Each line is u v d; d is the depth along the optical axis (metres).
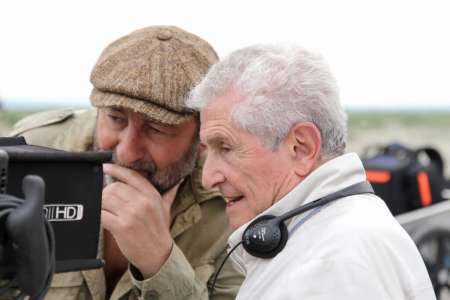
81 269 1.89
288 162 2.20
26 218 1.45
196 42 3.02
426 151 6.95
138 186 2.78
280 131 2.16
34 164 1.77
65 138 3.26
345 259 1.97
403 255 2.06
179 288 2.79
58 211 1.83
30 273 1.48
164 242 2.78
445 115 57.47
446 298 6.47
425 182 6.43
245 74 2.17
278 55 2.20
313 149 2.19
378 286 1.94
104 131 2.89
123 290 2.91
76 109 3.43
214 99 2.22
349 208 2.13
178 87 2.77
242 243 2.23
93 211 1.89
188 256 3.03
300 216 2.19
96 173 1.89
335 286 1.95
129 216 2.73
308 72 2.18
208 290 3.01
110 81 2.80
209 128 2.23
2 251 1.49
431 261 6.34
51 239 1.55
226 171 2.24
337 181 2.19
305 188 2.18
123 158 2.83
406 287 2.02
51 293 2.92
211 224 3.06
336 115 2.21
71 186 1.85
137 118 2.81
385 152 6.72
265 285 2.14
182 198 3.08
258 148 2.18
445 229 6.37
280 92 2.15
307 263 2.02
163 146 2.84
